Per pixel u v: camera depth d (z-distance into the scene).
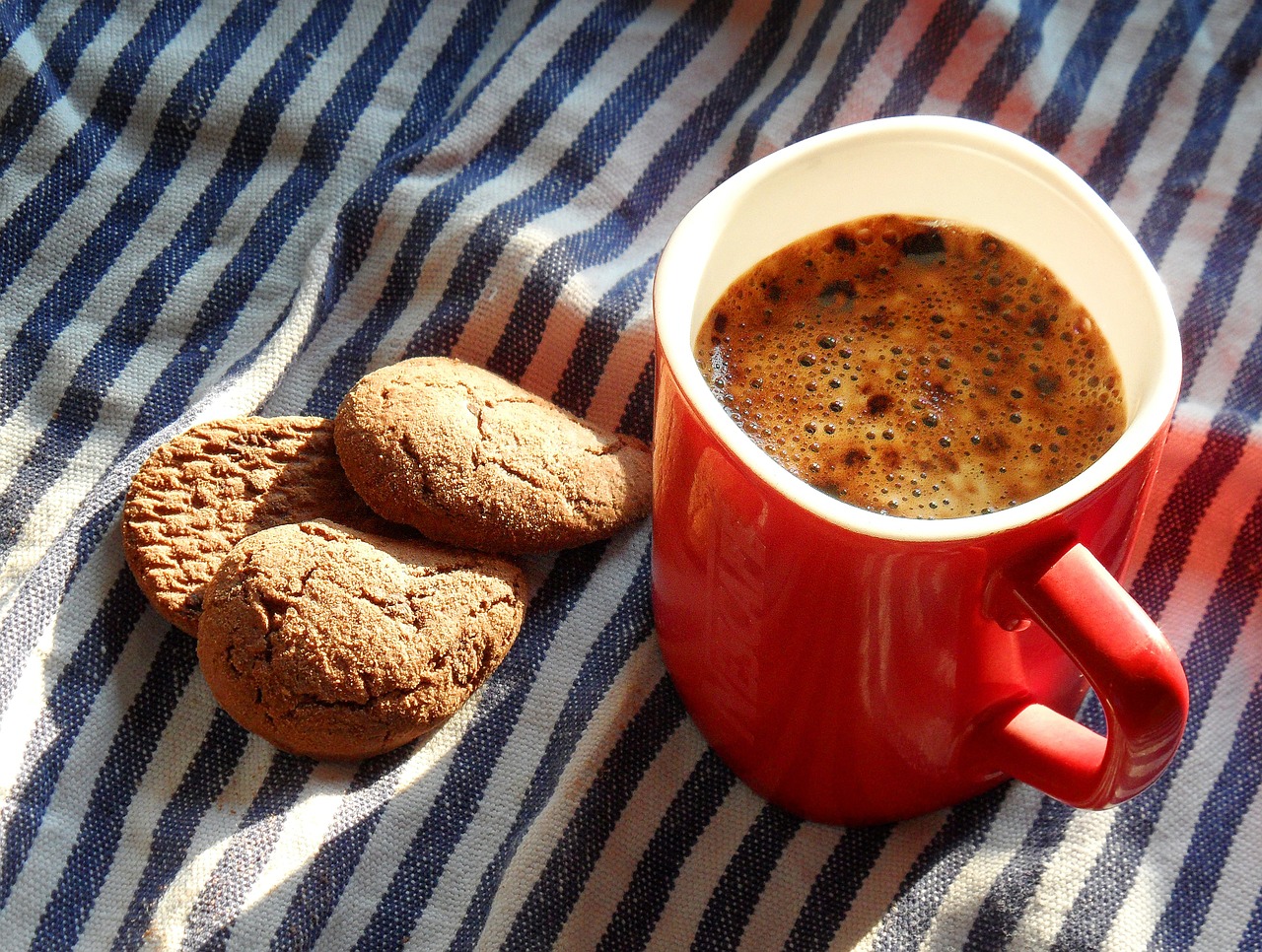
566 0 0.45
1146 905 0.36
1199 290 0.41
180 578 0.37
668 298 0.31
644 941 0.36
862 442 0.33
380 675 0.35
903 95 0.42
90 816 0.36
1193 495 0.39
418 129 0.44
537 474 0.37
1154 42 0.44
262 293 0.42
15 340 0.41
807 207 0.34
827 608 0.30
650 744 0.37
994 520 0.28
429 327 0.40
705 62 0.44
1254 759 0.37
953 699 0.32
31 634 0.37
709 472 0.30
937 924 0.36
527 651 0.38
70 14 0.44
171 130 0.43
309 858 0.36
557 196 0.42
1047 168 0.32
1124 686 0.28
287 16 0.44
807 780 0.35
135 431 0.41
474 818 0.37
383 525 0.37
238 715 0.35
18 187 0.42
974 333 0.34
